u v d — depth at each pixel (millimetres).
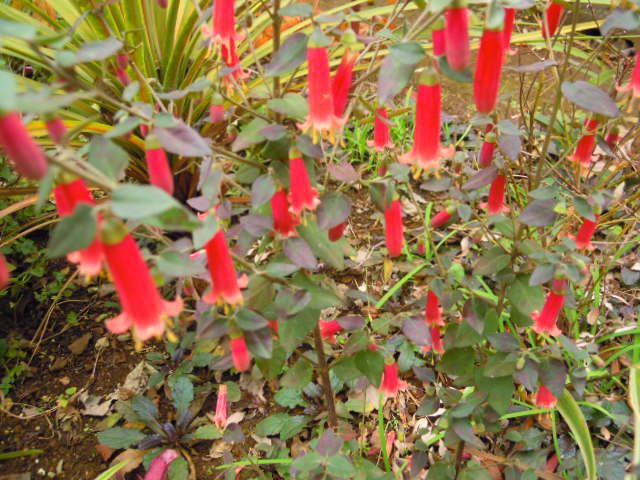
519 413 295
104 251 122
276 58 179
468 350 252
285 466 300
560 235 282
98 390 351
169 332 136
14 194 326
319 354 259
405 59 158
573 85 183
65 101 119
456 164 296
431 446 317
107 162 134
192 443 327
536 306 240
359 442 313
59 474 315
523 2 161
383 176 212
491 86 168
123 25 359
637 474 162
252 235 216
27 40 136
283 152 192
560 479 277
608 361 321
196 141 149
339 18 173
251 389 345
